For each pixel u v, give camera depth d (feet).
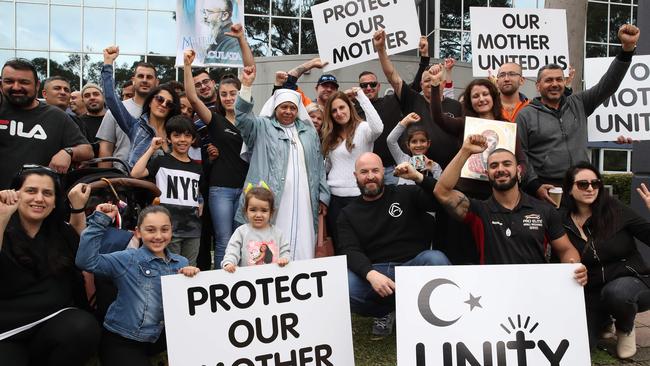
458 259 15.46
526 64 21.31
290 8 66.64
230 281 12.10
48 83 20.57
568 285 12.38
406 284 12.26
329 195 16.72
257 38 66.03
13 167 14.37
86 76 65.67
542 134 16.79
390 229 15.08
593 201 14.48
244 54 17.88
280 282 12.29
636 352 14.85
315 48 67.31
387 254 15.03
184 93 18.93
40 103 15.02
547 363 12.12
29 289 11.87
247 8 65.51
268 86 45.78
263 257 13.73
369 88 20.42
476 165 15.53
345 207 15.42
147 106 16.65
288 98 16.25
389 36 20.18
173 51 67.46
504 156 13.91
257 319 12.16
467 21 68.13
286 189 15.79
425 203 14.89
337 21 20.27
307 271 12.39
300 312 12.32
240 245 13.84
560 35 21.49
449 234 15.53
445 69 21.40
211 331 11.96
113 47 16.83
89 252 11.73
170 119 15.80
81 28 65.31
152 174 15.31
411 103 18.33
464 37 68.18
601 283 14.39
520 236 13.93
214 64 28.25
